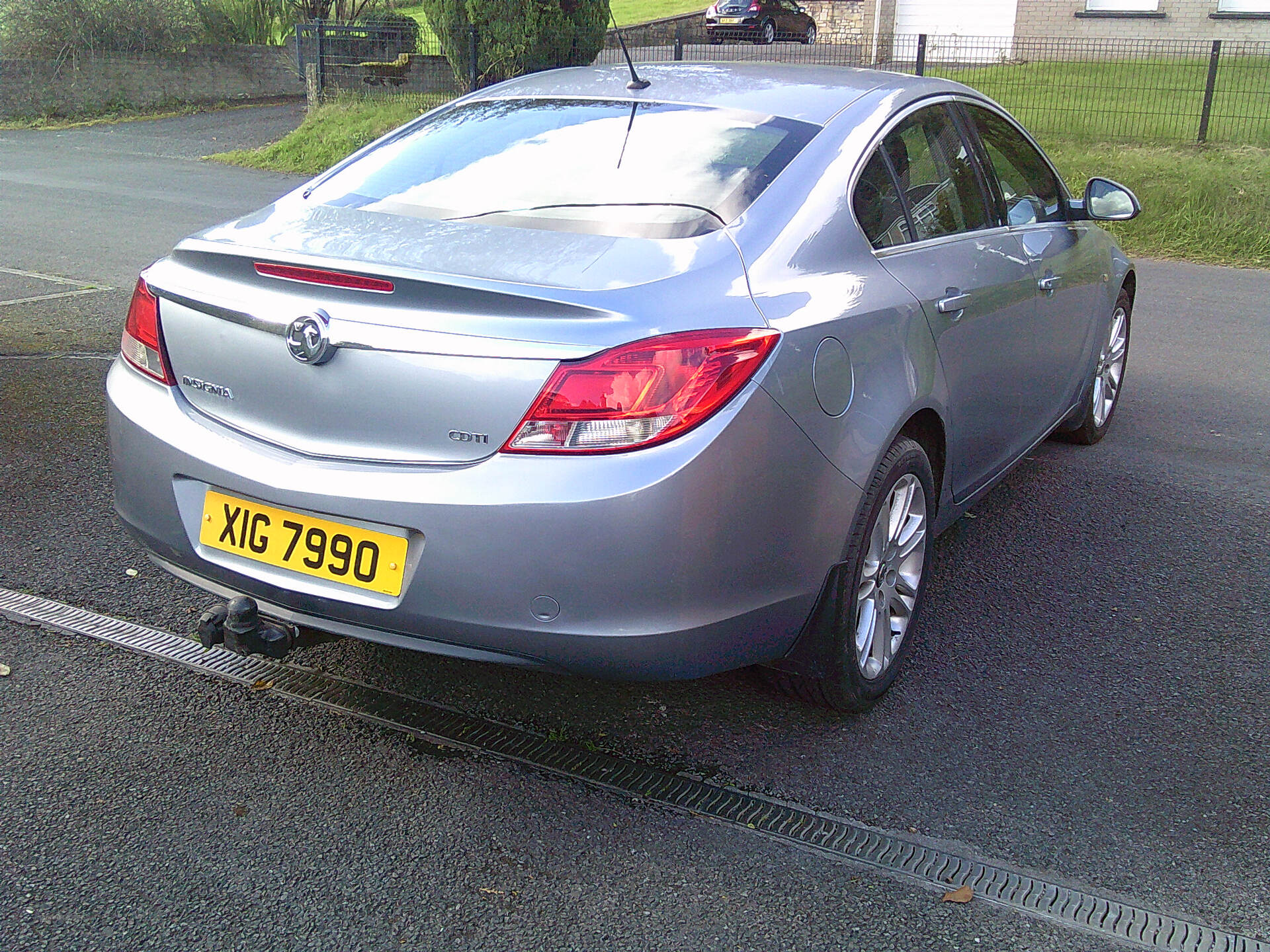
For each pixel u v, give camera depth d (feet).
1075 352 15.02
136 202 39.65
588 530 7.52
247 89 75.61
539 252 8.35
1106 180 14.69
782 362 8.16
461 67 55.06
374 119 55.16
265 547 8.45
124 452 9.12
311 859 7.98
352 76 59.00
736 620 8.24
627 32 88.28
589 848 8.20
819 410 8.50
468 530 7.64
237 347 8.50
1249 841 8.50
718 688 10.44
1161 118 47.88
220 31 75.25
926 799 8.90
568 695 10.23
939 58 72.49
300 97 77.77
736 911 7.63
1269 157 42.01
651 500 7.53
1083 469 16.62
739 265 8.54
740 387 7.86
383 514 7.84
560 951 7.22
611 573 7.61
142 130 62.95
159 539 9.04
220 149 56.24
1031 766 9.36
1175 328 25.62
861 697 9.87
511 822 8.46
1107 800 8.95
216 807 8.50
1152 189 38.47
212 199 41.11
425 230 8.88
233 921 7.37
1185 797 9.01
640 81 11.41
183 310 8.87
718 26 86.94
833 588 9.09
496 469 7.62
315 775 8.94
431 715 9.84
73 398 17.83
